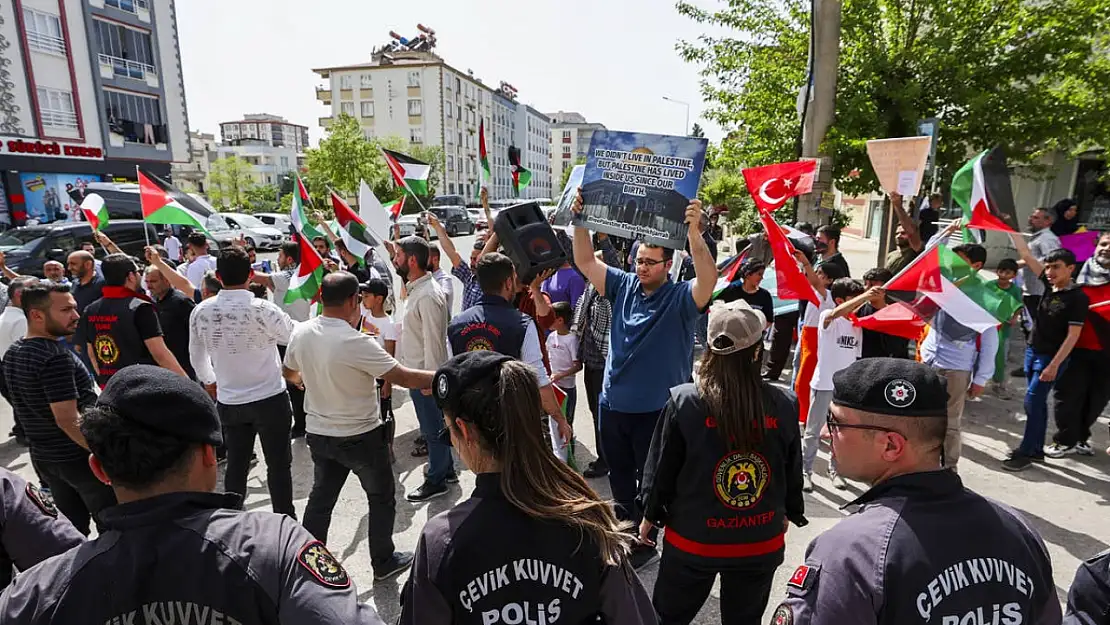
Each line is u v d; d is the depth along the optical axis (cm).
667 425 231
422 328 426
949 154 980
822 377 424
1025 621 132
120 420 128
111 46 2600
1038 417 456
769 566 231
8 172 2205
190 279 781
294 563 126
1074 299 437
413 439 548
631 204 303
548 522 139
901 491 143
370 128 6394
